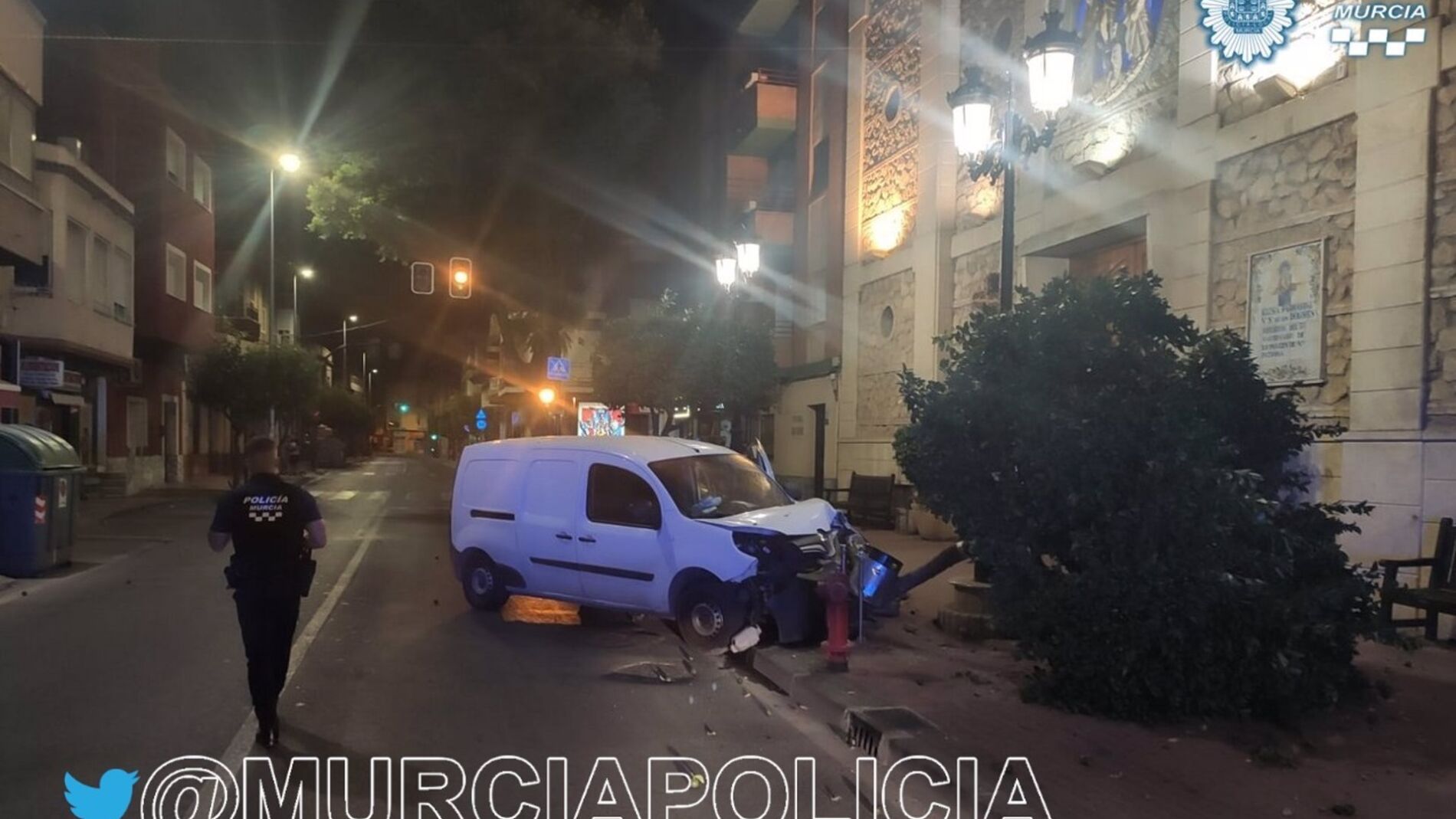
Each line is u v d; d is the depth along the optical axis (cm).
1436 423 870
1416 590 816
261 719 652
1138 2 1248
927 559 1501
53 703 748
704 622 939
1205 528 626
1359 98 937
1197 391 691
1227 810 526
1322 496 975
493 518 1120
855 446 2100
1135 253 1327
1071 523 683
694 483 1004
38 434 1458
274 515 650
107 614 1109
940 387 734
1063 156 1402
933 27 1788
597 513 1028
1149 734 646
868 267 2052
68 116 3003
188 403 4006
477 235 2659
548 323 2877
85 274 2488
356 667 875
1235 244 1086
